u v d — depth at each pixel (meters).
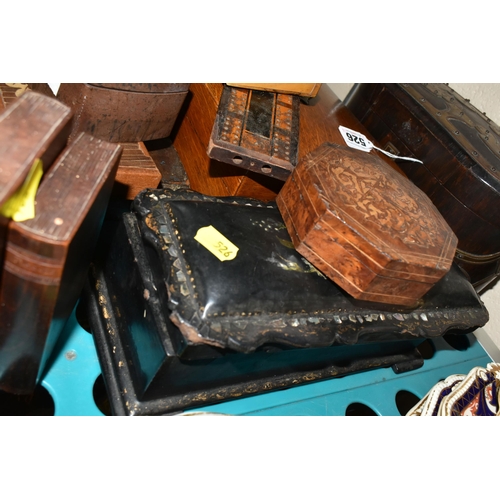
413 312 0.97
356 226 0.76
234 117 1.02
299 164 0.89
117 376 0.84
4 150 0.51
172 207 0.84
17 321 0.64
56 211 0.56
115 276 0.93
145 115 0.99
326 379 1.07
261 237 0.86
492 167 1.28
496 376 1.15
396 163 1.47
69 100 0.91
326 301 0.85
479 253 1.35
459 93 1.77
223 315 0.73
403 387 1.17
